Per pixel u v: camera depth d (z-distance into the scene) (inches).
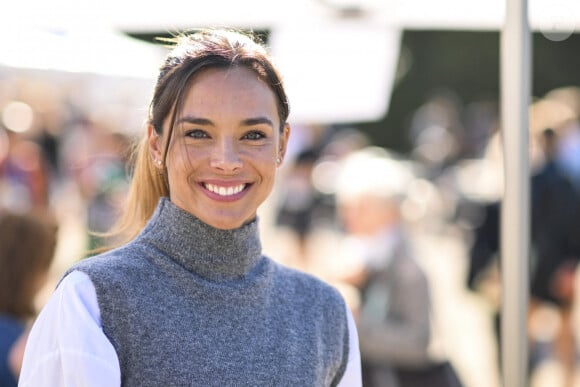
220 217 84.3
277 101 87.7
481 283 274.1
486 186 341.4
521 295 128.3
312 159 379.9
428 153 794.2
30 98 653.9
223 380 82.0
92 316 79.3
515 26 128.5
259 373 84.3
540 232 271.3
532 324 280.1
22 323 146.6
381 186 193.3
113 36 297.9
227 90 83.4
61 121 671.1
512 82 128.6
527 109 128.3
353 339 96.3
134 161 106.7
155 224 86.3
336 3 252.1
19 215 150.8
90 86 431.2
